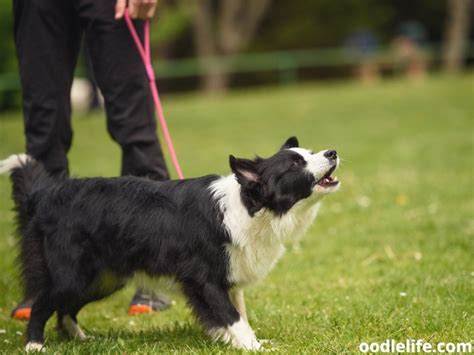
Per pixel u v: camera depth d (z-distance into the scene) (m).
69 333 8.38
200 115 31.78
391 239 12.05
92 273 7.80
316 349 7.29
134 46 8.93
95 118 31.06
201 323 7.54
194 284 7.55
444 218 13.07
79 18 8.88
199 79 49.25
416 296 9.08
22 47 8.95
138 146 9.03
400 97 33.56
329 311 8.81
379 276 10.30
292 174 7.59
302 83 50.06
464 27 50.41
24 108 9.09
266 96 37.59
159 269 7.68
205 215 7.55
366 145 22.53
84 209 7.77
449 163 18.62
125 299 10.15
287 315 8.76
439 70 51.44
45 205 7.93
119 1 8.60
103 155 22.95
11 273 11.08
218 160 21.12
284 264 11.16
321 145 23.19
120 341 7.62
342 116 29.72
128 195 7.80
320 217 13.91
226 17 48.53
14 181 8.26
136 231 7.66
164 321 9.03
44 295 7.87
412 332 7.73
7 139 25.44
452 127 25.20
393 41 53.06
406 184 16.30
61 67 9.00
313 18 52.78
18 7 8.91
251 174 7.50
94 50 8.91
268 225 7.62
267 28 53.03
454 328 7.77
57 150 9.14
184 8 43.25
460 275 9.87
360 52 47.28
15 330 8.77
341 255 11.49
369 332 7.83
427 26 56.75
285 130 27.06
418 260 10.84
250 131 27.23
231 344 7.46
